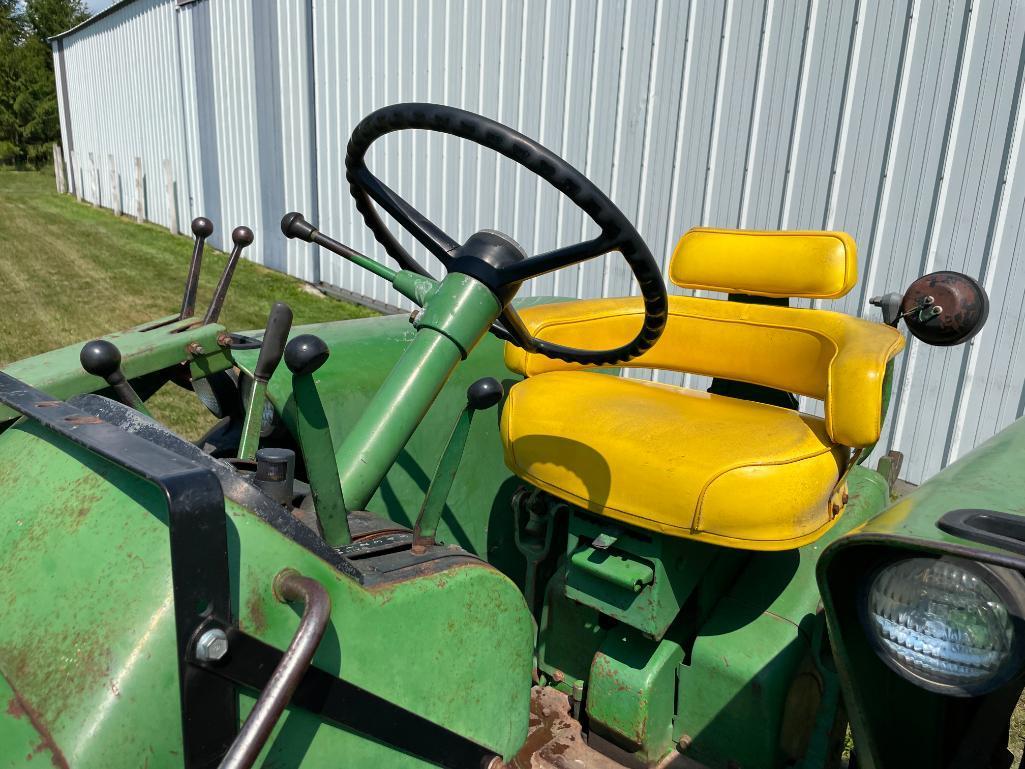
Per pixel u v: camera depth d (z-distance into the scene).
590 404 1.38
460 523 1.61
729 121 3.35
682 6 3.43
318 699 0.71
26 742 0.58
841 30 2.96
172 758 0.62
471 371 1.61
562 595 1.44
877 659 0.91
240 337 1.48
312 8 6.04
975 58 2.66
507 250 0.91
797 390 1.51
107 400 0.81
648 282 0.96
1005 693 0.95
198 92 8.46
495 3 4.37
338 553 0.77
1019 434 1.12
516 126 4.37
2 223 10.58
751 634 1.25
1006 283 2.71
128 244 9.02
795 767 1.24
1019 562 0.68
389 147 5.52
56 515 0.72
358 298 6.28
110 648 0.61
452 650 0.85
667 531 1.16
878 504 1.57
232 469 0.73
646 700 1.24
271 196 7.28
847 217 3.06
